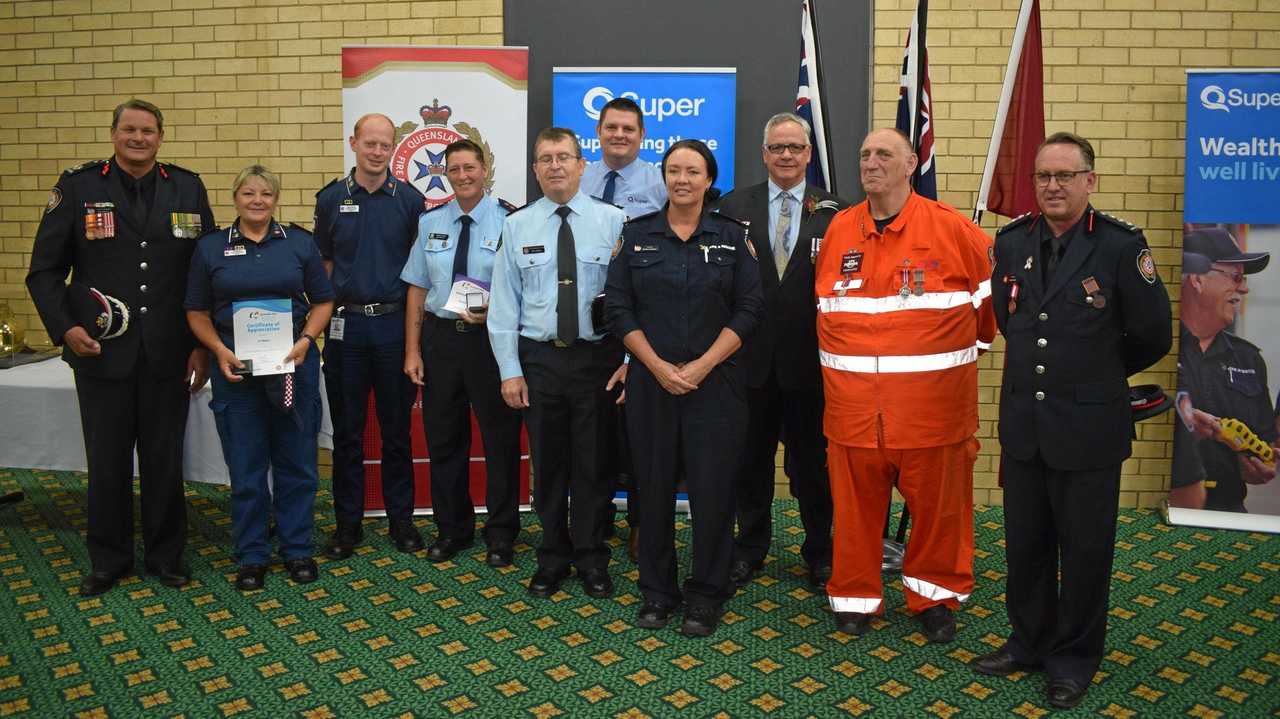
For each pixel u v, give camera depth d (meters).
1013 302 2.72
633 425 3.13
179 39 4.92
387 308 3.83
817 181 3.94
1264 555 3.88
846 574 3.11
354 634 3.12
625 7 4.59
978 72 4.46
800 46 4.54
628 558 3.84
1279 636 3.12
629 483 3.72
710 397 3.05
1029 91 3.79
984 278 2.98
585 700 2.68
